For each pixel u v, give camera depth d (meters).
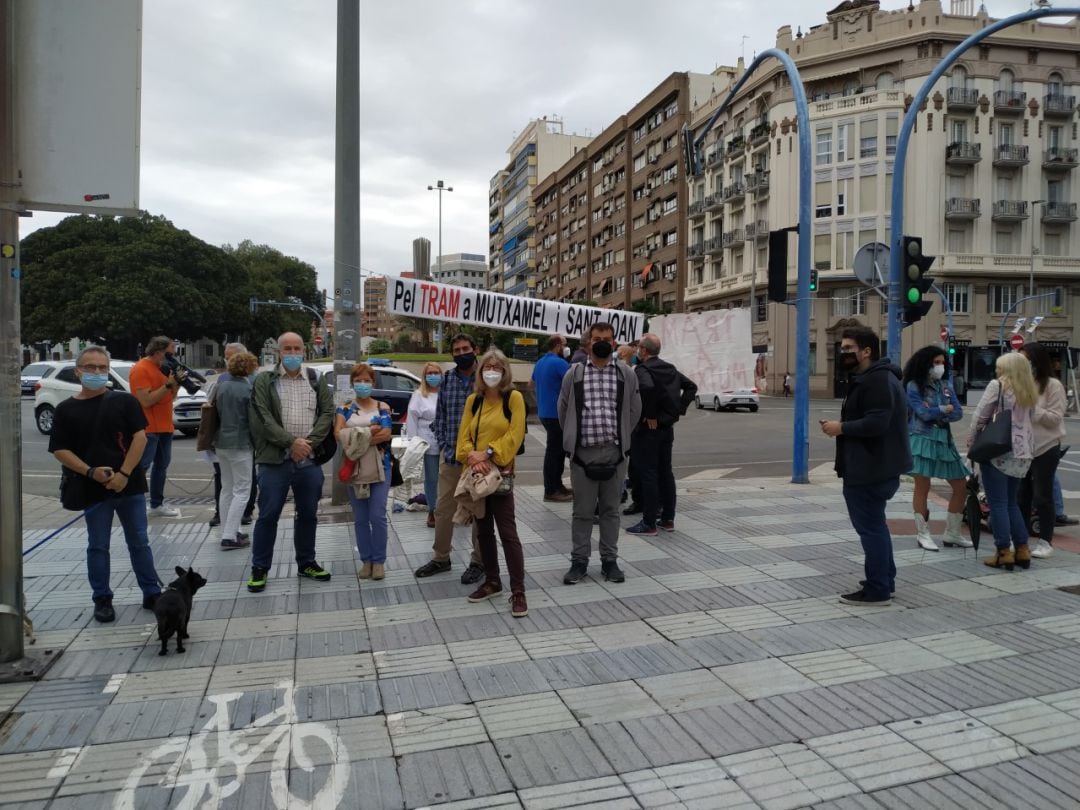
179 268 54.03
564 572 5.82
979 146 43.78
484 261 159.38
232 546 6.54
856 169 44.31
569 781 2.92
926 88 9.98
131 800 2.78
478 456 4.79
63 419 4.54
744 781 2.91
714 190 54.34
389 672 3.93
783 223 46.50
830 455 14.89
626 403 5.48
